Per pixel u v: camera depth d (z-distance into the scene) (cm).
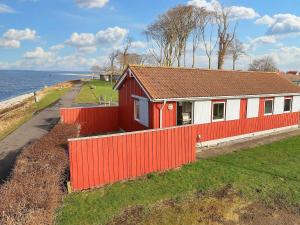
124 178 1029
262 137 1730
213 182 1009
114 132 1870
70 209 812
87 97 4075
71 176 922
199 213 797
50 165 866
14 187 684
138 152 1049
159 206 833
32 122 2152
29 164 855
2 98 6325
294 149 1451
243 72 1962
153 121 1330
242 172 1107
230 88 1625
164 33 5981
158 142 1095
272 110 1827
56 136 1189
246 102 1658
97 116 1842
